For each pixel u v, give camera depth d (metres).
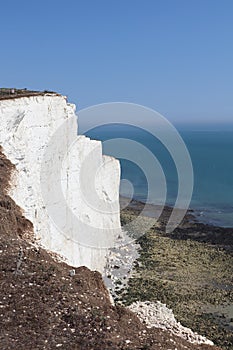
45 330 13.84
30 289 15.90
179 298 37.69
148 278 42.62
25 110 34.44
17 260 17.77
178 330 18.00
